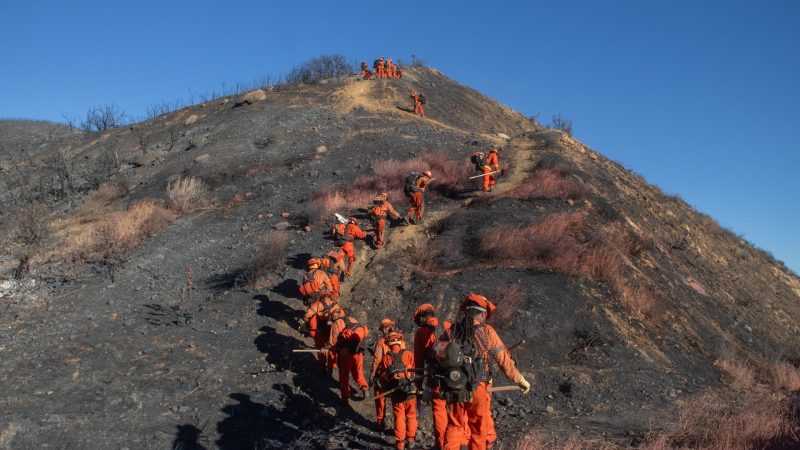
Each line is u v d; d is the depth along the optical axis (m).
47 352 9.77
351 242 13.52
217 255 14.61
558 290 11.64
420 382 5.56
